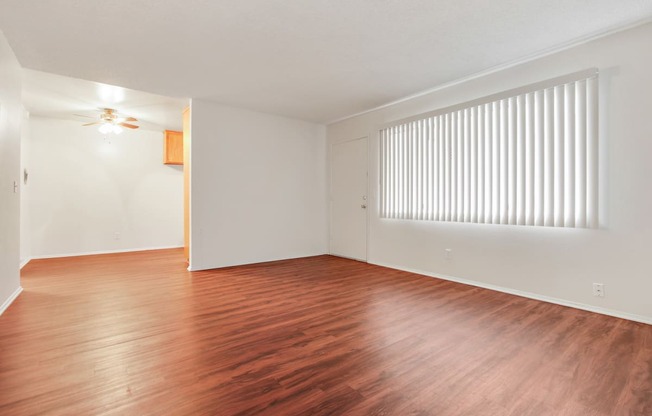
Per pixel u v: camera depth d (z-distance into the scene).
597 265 2.77
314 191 5.83
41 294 3.32
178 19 2.48
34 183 5.32
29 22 2.50
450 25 2.60
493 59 3.21
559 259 3.00
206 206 4.63
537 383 1.71
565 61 2.96
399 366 1.89
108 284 3.74
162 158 6.55
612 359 1.96
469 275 3.74
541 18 2.49
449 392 1.63
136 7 2.32
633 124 2.58
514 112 3.27
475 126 3.62
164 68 3.41
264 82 3.83
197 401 1.54
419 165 4.29
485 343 2.20
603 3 2.29
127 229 6.20
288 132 5.48
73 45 2.88
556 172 2.99
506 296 3.29
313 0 2.26
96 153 5.88
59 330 2.38
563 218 2.94
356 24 2.58
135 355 2.00
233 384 1.69
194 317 2.68
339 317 2.69
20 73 3.27
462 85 3.80
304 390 1.64
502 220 3.39
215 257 4.70
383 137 4.84
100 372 1.79
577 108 2.86
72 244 5.67
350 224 5.48
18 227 3.27
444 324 2.54
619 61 2.65
